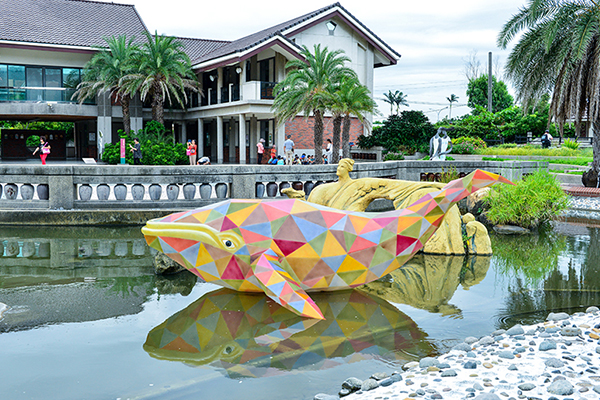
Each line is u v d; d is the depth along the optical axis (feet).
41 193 42.78
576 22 64.28
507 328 19.54
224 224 21.15
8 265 28.81
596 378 14.15
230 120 121.19
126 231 39.88
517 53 69.56
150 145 93.09
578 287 25.22
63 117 109.19
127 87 96.94
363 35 115.14
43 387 14.53
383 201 53.72
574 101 67.00
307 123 112.68
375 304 22.26
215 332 18.88
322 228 21.31
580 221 47.55
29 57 102.42
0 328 19.08
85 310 21.22
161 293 23.73
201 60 114.01
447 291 24.38
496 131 152.56
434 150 85.05
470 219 33.63
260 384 14.87
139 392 14.30
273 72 108.37
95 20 118.62
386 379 14.67
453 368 15.28
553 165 95.04
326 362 16.39
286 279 20.07
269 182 46.96
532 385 13.75
